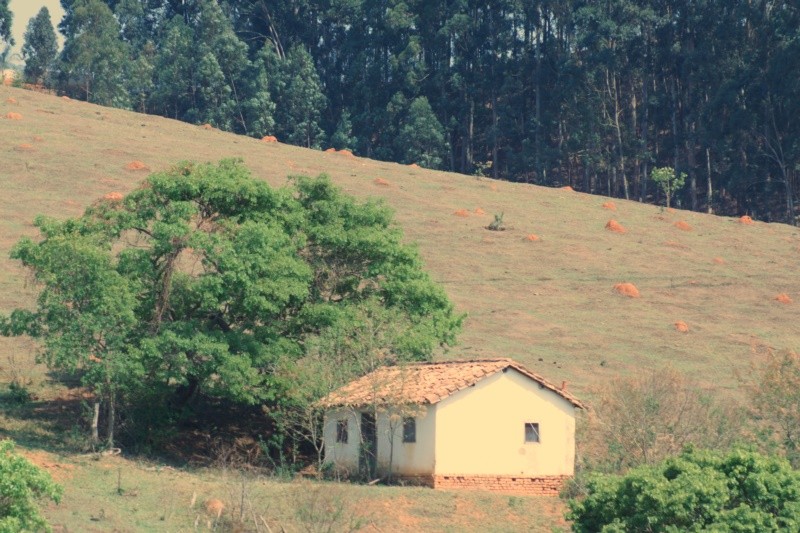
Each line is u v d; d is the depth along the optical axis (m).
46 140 116.88
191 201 52.91
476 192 126.81
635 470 32.88
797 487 30.91
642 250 106.06
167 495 40.00
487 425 46.56
